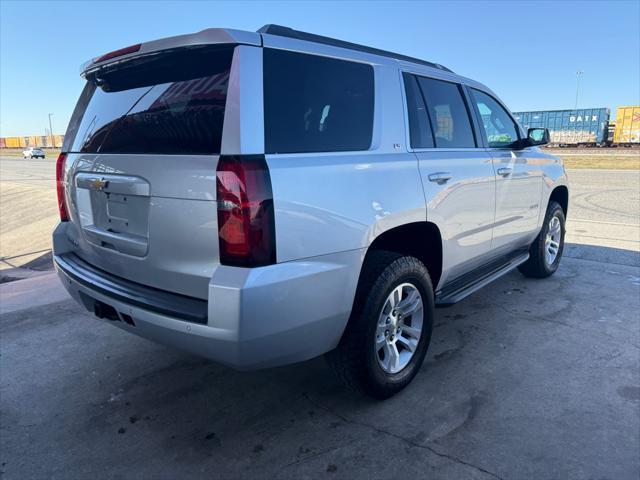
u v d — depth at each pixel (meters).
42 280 5.75
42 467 2.38
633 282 5.11
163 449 2.51
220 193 2.06
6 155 75.44
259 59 2.23
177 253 2.27
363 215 2.52
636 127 42.19
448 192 3.20
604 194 12.43
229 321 2.06
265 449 2.49
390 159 2.80
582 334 3.80
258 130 2.15
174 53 2.37
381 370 2.80
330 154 2.47
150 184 2.32
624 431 2.56
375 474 2.28
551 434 2.55
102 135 2.73
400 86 3.04
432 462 2.35
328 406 2.87
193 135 2.22
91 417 2.81
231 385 3.14
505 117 4.39
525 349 3.55
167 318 2.24
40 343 3.82
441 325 4.01
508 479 2.23
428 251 3.33
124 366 3.43
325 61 2.58
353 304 2.62
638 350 3.51
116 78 2.78
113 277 2.70
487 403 2.85
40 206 18.16
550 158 4.96
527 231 4.55
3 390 3.11
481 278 3.88
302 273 2.22
